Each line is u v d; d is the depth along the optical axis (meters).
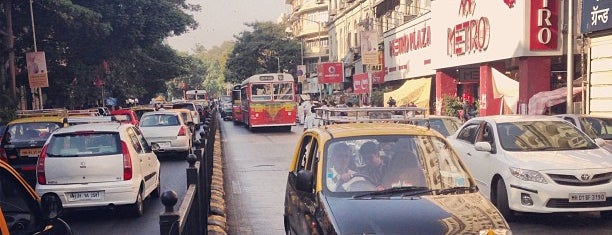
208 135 12.41
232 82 78.25
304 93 75.62
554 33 19.36
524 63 20.02
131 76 45.69
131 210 9.77
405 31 34.50
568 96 15.84
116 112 22.38
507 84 21.61
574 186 8.08
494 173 9.02
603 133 11.52
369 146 5.86
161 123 19.42
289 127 33.56
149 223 9.34
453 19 25.44
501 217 4.86
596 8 15.84
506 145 9.21
